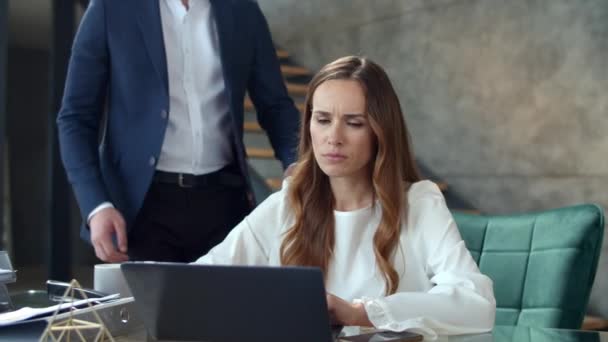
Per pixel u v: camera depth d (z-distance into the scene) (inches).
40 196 277.1
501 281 81.1
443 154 206.2
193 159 97.9
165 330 52.0
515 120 187.2
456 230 66.5
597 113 169.6
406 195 68.5
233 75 99.3
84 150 95.0
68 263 198.5
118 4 95.3
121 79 95.7
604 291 168.4
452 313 57.2
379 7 224.8
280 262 71.6
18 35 239.1
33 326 53.4
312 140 67.1
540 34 181.6
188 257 100.3
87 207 92.6
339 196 70.4
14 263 271.9
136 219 96.7
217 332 50.1
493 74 192.9
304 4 250.8
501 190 191.0
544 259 78.5
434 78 208.5
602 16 169.0
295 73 243.1
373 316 55.7
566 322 75.4
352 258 69.2
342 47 237.6
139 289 51.3
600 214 77.6
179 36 97.4
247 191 101.3
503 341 54.1
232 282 48.2
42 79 257.9
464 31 199.9
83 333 52.8
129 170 96.0
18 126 264.5
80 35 96.0
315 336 47.6
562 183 176.9
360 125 65.6
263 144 198.8
